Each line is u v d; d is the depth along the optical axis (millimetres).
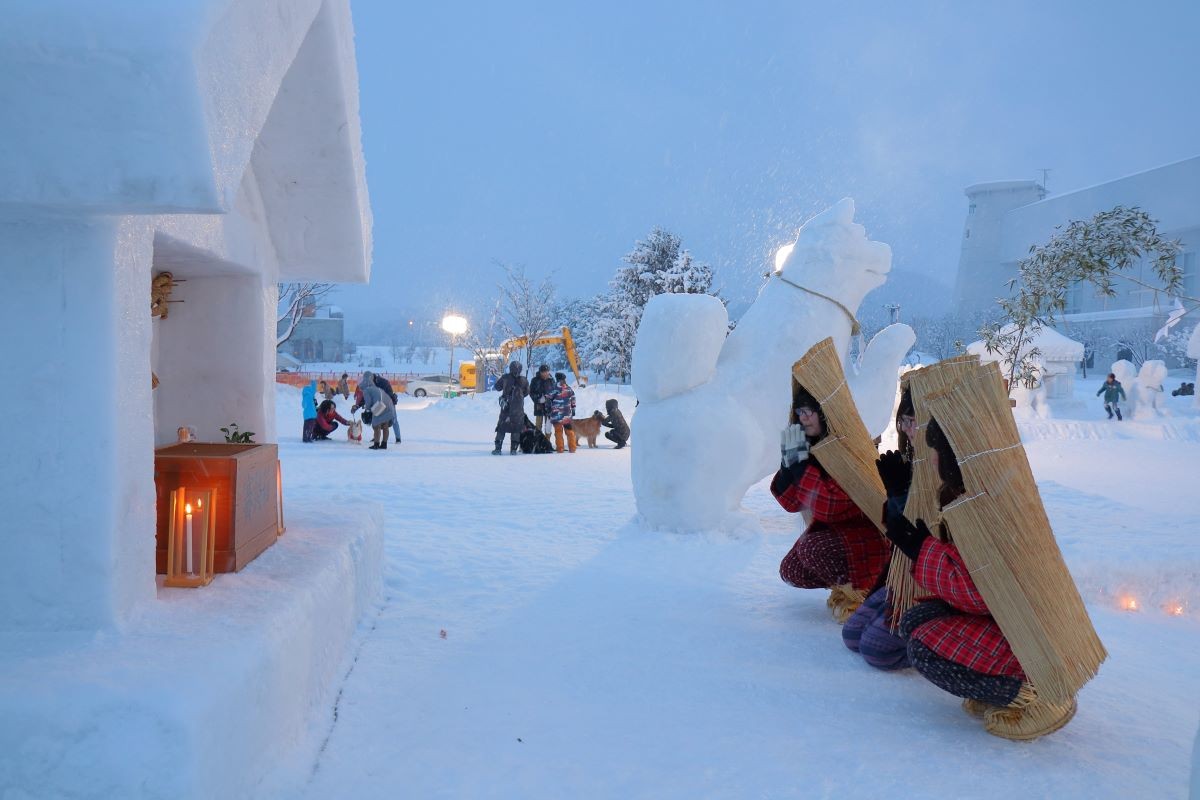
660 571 5758
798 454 4477
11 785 2100
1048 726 3102
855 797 2678
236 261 4156
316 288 31531
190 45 1957
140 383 2824
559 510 8328
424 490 9836
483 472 11945
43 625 2617
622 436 17062
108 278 2604
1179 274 6820
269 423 4793
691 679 3709
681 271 43062
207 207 2131
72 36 1924
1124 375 25344
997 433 3066
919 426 3389
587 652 4047
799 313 7145
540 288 44812
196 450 3801
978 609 3156
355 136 4348
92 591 2635
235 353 4582
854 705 3451
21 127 2027
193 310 4566
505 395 15070
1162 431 20359
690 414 6832
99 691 2150
